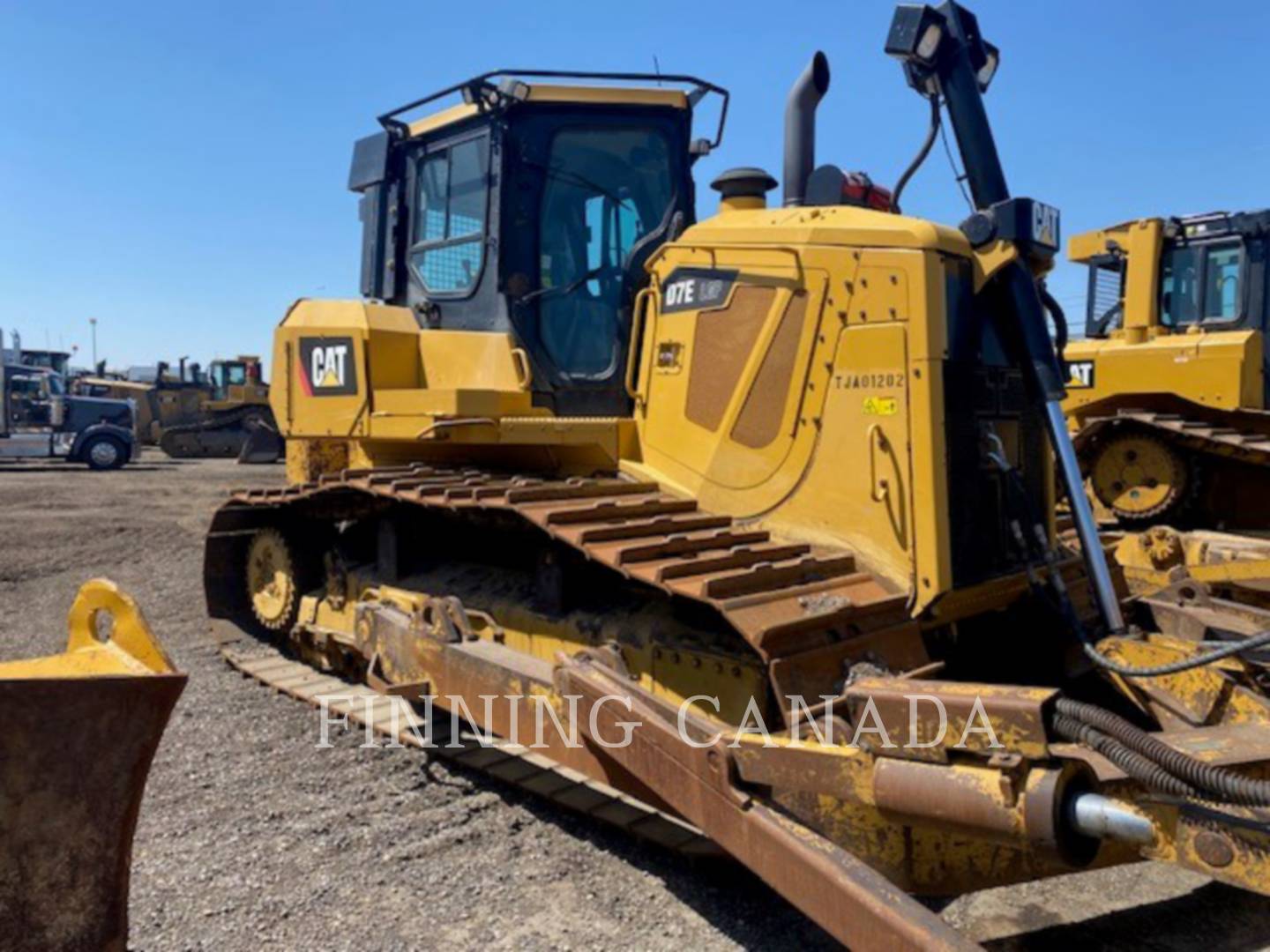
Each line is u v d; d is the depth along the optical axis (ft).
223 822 12.15
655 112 15.47
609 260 15.46
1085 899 10.44
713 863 10.94
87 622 8.02
